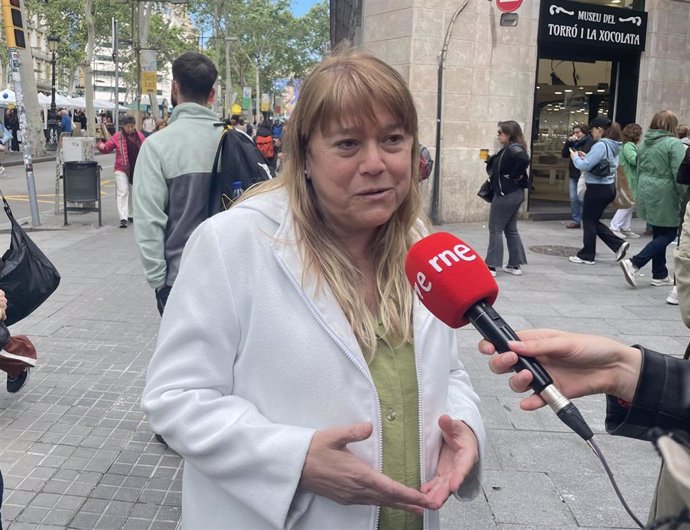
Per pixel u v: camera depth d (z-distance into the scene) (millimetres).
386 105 1434
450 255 1400
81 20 42750
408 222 1625
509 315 6422
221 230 1485
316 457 1350
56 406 4352
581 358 1297
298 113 1509
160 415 1453
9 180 20031
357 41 17688
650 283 7789
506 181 7875
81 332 5746
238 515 1489
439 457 1537
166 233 3410
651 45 12992
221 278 1456
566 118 13430
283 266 1463
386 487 1335
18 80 10828
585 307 6742
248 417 1418
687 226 2213
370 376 1466
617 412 1372
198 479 1572
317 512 1441
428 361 1549
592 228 8766
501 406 4367
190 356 1454
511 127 7805
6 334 3279
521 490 3395
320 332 1450
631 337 5832
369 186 1460
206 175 3400
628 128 9523
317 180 1501
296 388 1436
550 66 12898
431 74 11406
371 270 1623
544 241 10547
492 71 11820
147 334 5742
